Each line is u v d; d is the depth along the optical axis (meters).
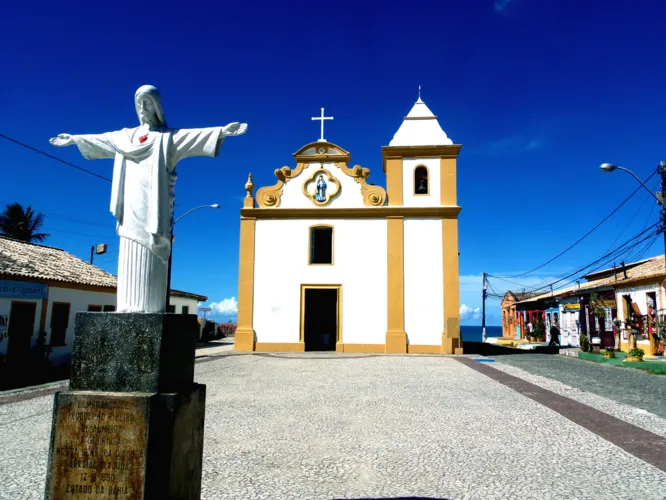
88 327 3.53
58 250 22.98
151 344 3.45
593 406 8.73
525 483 4.97
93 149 4.09
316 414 8.30
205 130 3.97
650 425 7.29
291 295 21.27
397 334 20.45
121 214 3.92
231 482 5.05
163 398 3.34
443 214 21.11
